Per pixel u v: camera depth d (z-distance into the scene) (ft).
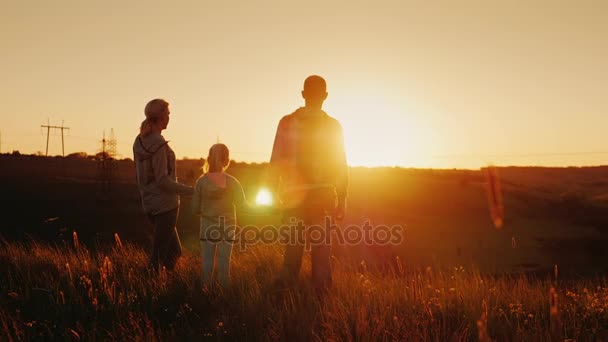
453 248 162.09
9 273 24.07
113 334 16.88
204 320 18.86
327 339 16.20
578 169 320.09
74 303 20.18
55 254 29.96
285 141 22.88
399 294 21.59
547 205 242.78
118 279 24.36
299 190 22.56
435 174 400.06
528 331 17.24
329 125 22.97
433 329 17.04
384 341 16.26
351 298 20.79
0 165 423.64
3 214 188.65
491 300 21.90
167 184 26.84
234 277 25.07
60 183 341.62
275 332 16.87
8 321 17.80
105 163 332.19
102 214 201.36
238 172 317.63
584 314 20.15
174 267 27.50
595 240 176.04
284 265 23.09
